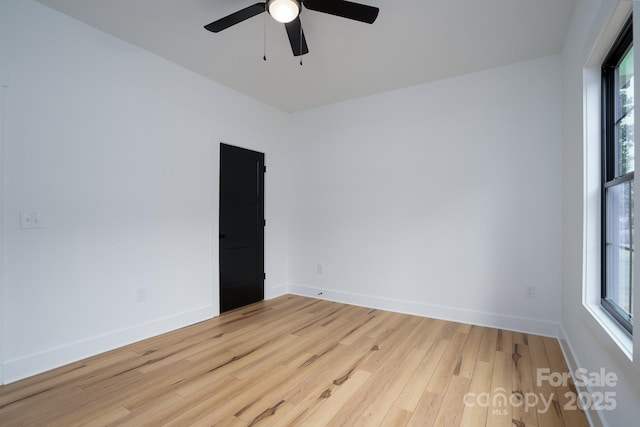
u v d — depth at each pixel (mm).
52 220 2326
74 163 2443
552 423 1718
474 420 1743
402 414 1797
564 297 2695
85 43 2510
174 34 2654
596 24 1627
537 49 2824
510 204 3102
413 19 2393
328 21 2416
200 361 2439
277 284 4473
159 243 3018
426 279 3531
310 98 4051
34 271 2236
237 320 3402
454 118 3389
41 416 1766
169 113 3107
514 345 2709
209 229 3500
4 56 2105
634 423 1176
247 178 4008
